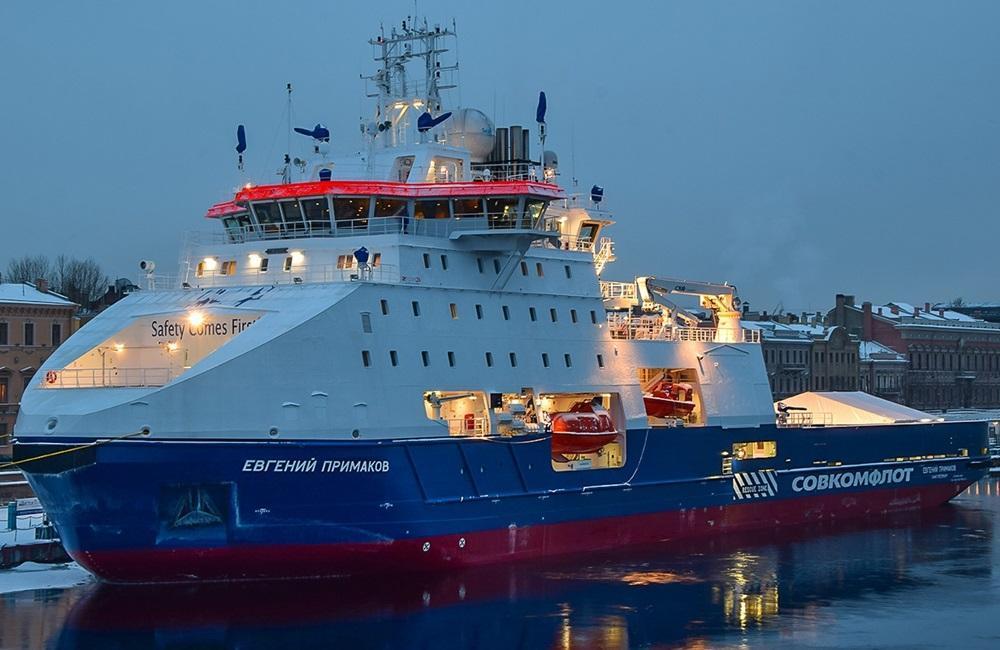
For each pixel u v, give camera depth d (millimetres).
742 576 53156
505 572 51344
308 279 50312
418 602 46750
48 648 40906
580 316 56531
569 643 42844
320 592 47281
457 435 50500
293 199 51406
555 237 53406
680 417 61250
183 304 49719
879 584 52469
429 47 56844
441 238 51594
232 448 44469
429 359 49625
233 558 45719
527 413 53688
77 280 133750
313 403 45938
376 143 56250
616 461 57156
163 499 44469
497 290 52969
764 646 43188
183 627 43156
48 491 44781
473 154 57188
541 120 55625
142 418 43656
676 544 59438
